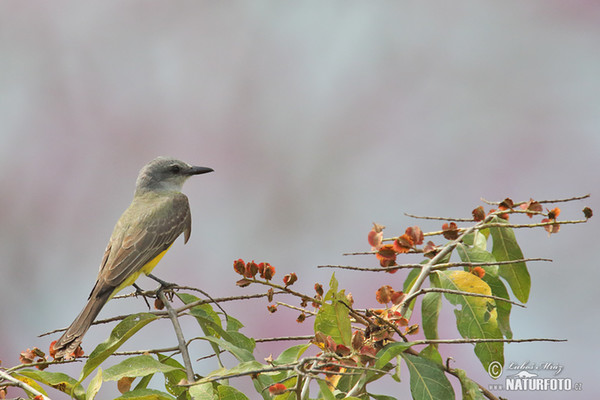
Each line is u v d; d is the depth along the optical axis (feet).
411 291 24.04
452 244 25.36
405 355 21.95
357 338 21.33
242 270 24.44
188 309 26.89
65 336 25.75
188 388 21.02
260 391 21.53
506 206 26.35
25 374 23.00
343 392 22.72
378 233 24.62
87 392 20.98
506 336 25.90
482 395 21.27
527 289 26.71
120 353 23.72
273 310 25.22
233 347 22.86
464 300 23.94
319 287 24.97
